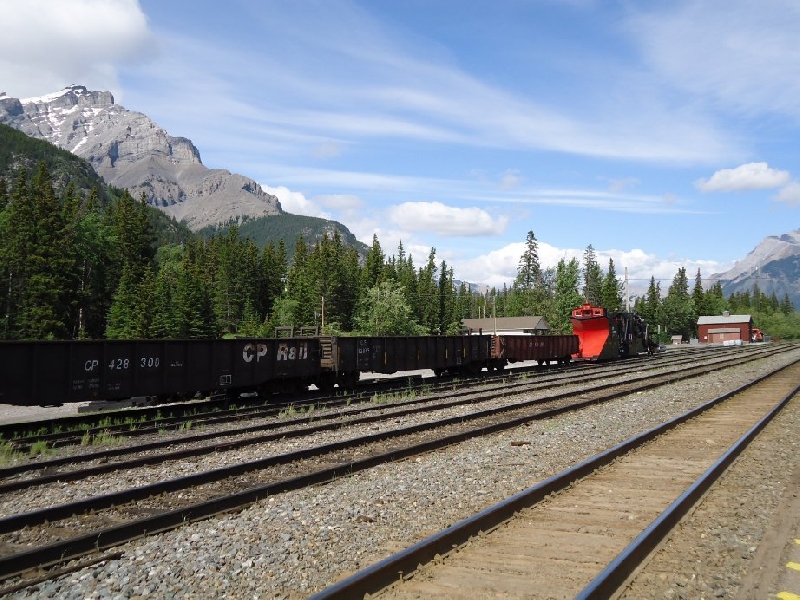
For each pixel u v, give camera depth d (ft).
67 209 275.18
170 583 18.74
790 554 20.40
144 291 236.84
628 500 27.02
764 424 47.29
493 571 18.89
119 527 22.76
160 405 67.31
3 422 61.62
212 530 23.45
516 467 33.94
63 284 220.84
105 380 54.03
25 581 19.15
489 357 111.65
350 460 36.88
